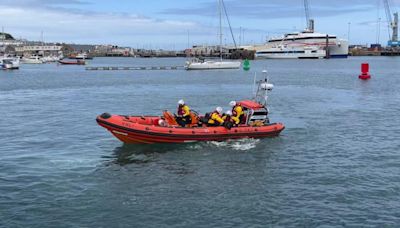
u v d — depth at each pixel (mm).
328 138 20641
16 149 18375
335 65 116562
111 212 11633
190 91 45500
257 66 112562
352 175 14719
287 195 12852
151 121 19156
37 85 53062
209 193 13031
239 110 19656
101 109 31125
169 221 11109
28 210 11703
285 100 37156
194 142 18562
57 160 16594
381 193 12984
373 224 10922
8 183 13805
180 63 151875
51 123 24688
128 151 17797
